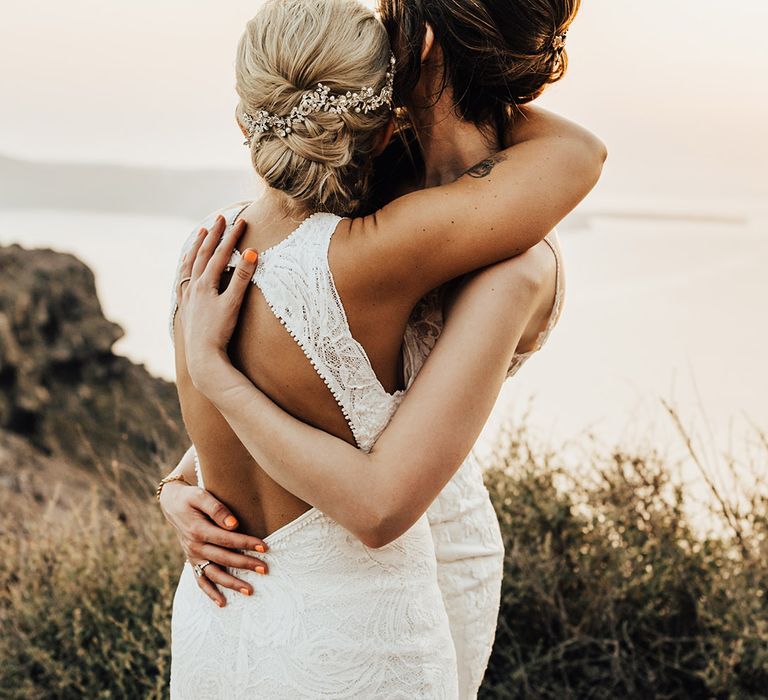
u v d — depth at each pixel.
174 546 2.95
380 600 1.36
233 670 1.39
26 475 4.80
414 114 1.49
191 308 1.34
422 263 1.28
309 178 1.27
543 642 2.79
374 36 1.29
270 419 1.28
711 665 2.54
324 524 1.36
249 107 1.30
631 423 2.98
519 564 2.71
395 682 1.36
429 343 1.45
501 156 1.39
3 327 7.04
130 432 5.68
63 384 7.28
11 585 2.92
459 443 1.28
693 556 2.77
